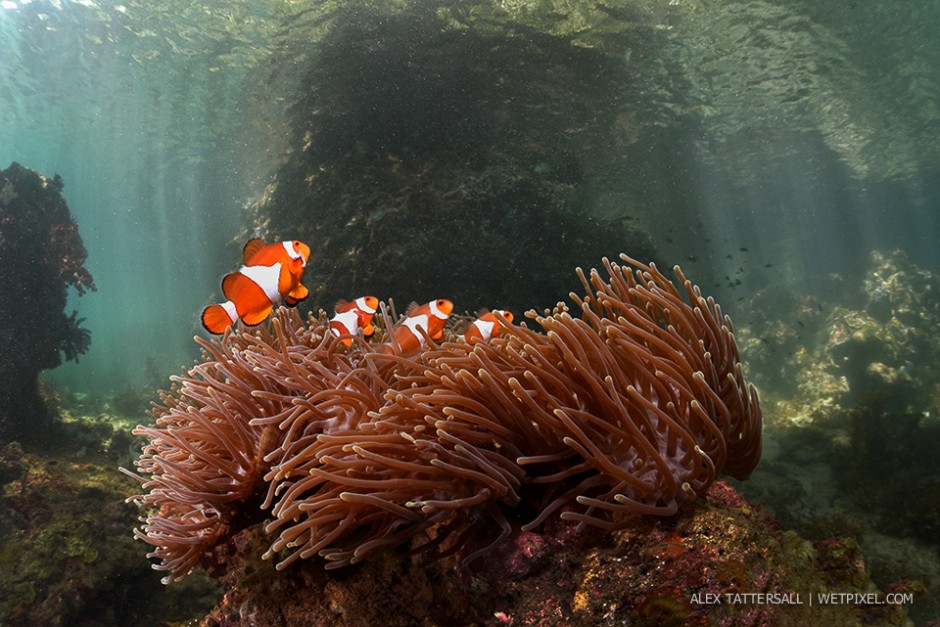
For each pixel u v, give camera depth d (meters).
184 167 27.70
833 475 10.03
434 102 12.13
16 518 6.49
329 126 11.83
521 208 10.84
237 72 16.17
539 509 2.22
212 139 22.52
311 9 12.26
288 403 2.54
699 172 21.11
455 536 2.30
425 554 2.24
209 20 13.83
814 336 18.84
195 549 2.41
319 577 2.29
